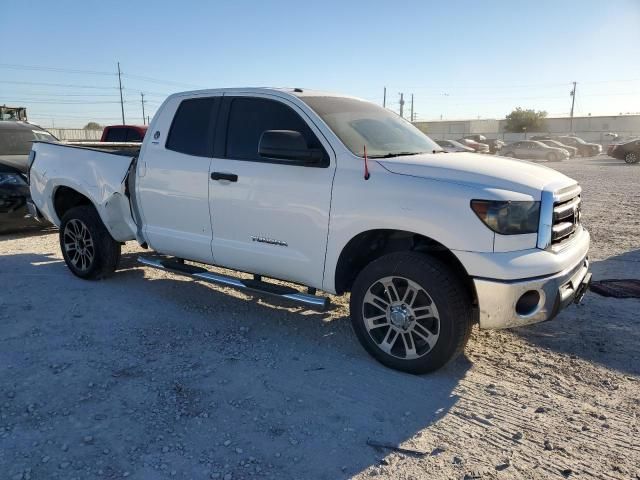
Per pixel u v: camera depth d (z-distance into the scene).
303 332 4.82
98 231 5.96
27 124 10.73
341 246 4.12
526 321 3.67
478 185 3.68
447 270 3.77
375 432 3.28
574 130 78.88
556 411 3.53
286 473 2.90
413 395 3.72
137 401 3.59
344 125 4.44
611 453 3.08
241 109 4.81
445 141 25.25
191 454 3.05
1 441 3.13
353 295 4.16
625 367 4.13
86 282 6.15
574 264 3.91
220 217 4.85
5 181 8.35
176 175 5.12
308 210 4.27
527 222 3.63
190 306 5.43
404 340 3.97
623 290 5.84
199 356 4.29
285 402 3.61
